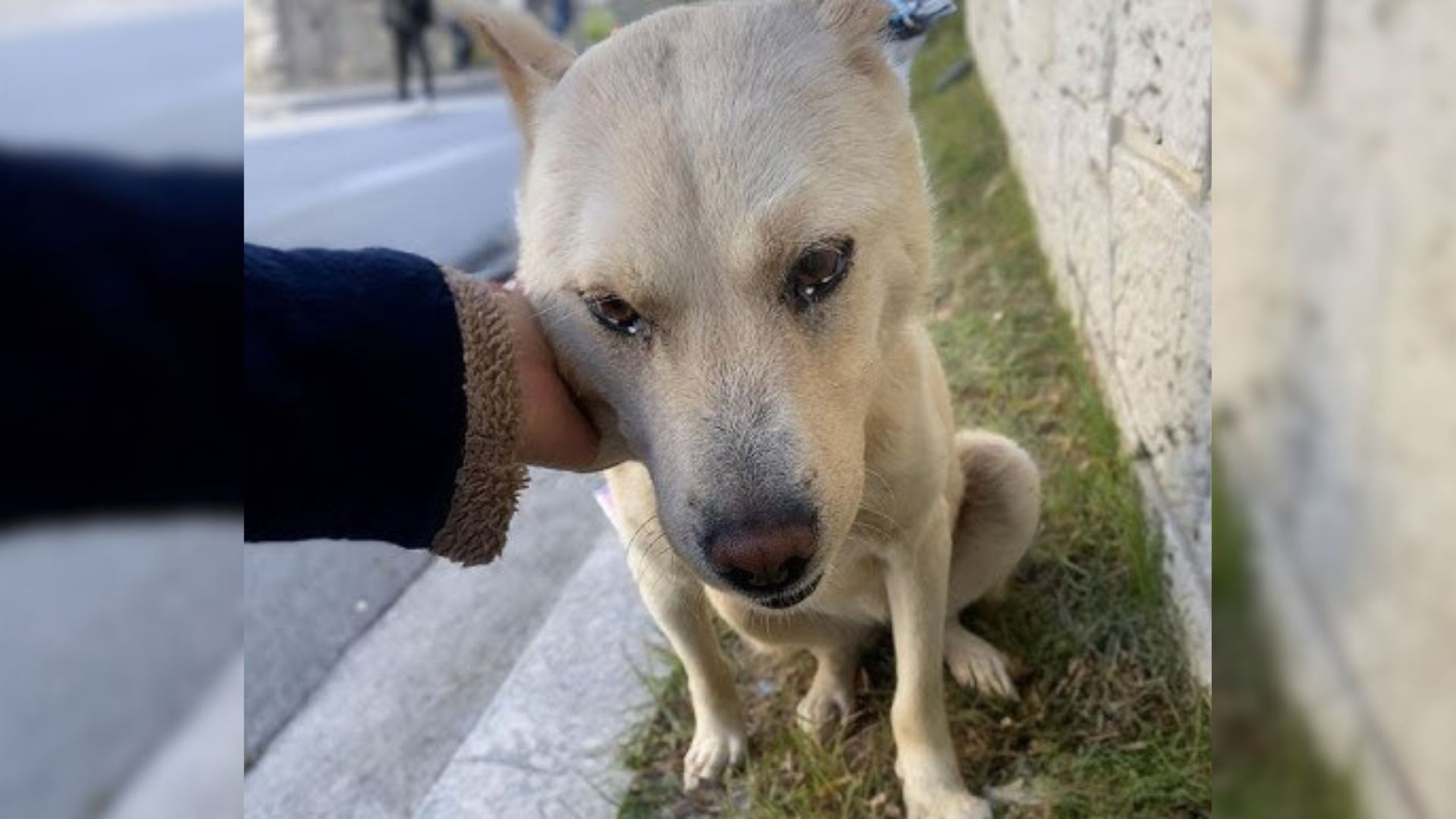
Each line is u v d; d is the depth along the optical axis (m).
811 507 0.33
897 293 0.39
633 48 0.37
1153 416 0.53
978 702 0.52
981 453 0.53
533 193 0.38
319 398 0.29
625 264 0.34
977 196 1.02
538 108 0.39
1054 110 0.79
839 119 0.36
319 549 0.80
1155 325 0.52
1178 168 0.49
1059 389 0.71
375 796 0.56
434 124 2.65
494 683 0.62
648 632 0.61
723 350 0.34
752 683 0.58
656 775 0.52
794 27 0.38
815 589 0.36
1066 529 0.59
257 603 0.75
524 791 0.53
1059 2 0.77
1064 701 0.50
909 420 0.43
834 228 0.34
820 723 0.52
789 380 0.34
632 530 0.46
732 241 0.33
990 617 0.57
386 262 0.32
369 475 0.30
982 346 0.76
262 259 0.30
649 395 0.35
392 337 0.30
